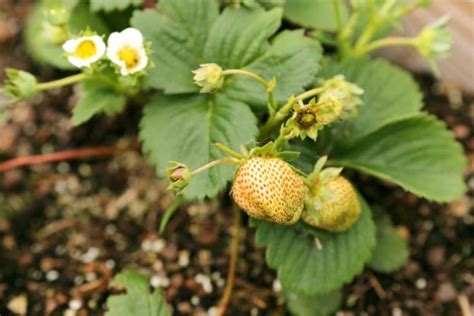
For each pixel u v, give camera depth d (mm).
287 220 343
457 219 455
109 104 409
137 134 486
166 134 385
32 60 511
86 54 361
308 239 389
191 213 458
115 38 358
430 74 496
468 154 471
